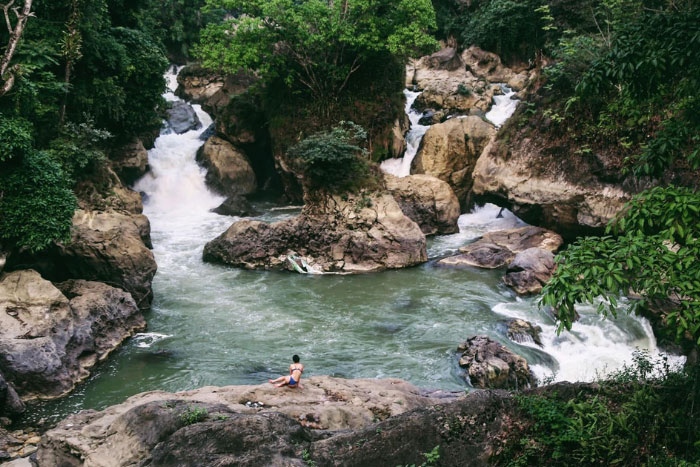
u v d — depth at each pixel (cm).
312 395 1090
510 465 726
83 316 1432
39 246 1498
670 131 764
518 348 1481
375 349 1494
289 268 2186
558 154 2280
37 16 2188
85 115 2323
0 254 1480
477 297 1867
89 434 880
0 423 1117
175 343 1535
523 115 2469
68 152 2097
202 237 2541
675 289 633
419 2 2769
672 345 1435
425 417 788
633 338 1519
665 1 2056
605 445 714
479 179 2545
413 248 2236
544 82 2469
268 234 2250
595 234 2181
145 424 836
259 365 1401
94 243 1736
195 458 742
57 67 2320
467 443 758
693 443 708
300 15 2778
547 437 744
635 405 762
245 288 1973
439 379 1334
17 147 1535
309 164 2366
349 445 777
